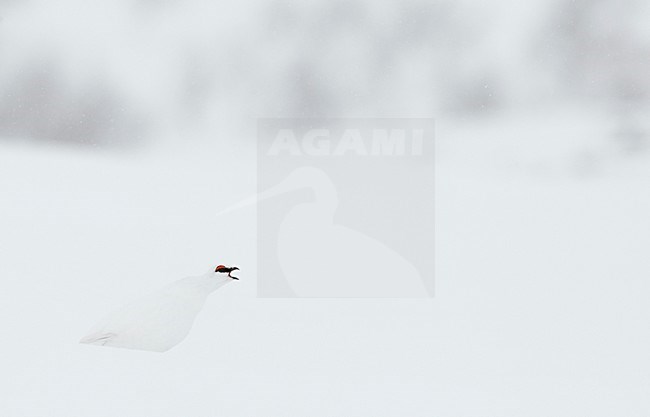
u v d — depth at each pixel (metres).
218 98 43.41
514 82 42.06
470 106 41.84
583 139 30.27
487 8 45.81
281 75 45.44
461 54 45.44
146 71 43.94
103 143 40.25
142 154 37.41
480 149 31.08
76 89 42.22
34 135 40.19
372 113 44.41
